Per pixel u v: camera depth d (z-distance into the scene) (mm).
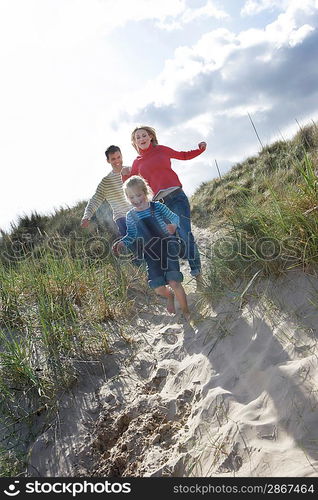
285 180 4555
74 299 5137
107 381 3828
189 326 4152
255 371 2832
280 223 3568
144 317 4914
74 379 3904
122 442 3018
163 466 2553
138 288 5574
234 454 2328
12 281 5398
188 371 3418
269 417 2418
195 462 2463
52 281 5387
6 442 3467
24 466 3193
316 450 2059
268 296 3445
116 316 4941
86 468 2998
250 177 8812
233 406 2676
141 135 4891
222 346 3361
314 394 2328
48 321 4590
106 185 5863
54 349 4215
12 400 3758
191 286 5102
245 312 3537
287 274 3465
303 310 3076
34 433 3488
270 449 2203
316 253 3291
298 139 7262
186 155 5027
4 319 4797
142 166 4953
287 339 2932
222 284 4102
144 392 3516
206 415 2760
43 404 3701
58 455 3174
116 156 5789
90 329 4605
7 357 4020
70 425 3432
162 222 4234
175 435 2832
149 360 3924
